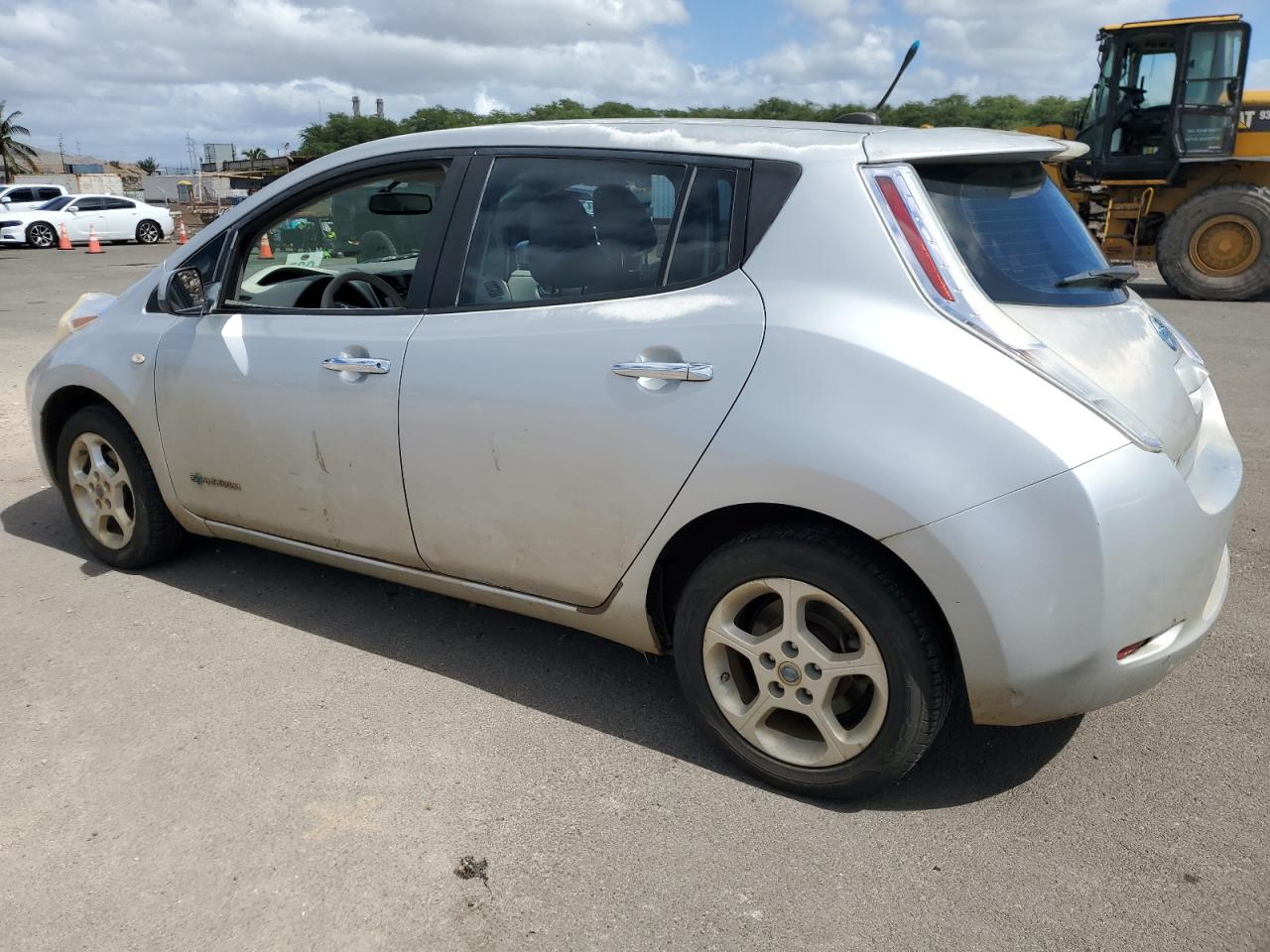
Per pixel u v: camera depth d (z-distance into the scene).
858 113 3.18
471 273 3.10
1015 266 2.64
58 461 4.25
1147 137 13.54
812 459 2.44
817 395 2.46
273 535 3.68
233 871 2.43
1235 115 12.82
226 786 2.75
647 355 2.70
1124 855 2.50
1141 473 2.35
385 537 3.31
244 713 3.12
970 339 2.41
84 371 3.96
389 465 3.19
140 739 2.98
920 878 2.42
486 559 3.10
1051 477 2.29
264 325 3.50
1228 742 2.99
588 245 2.91
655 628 2.94
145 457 3.96
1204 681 3.35
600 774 2.83
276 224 3.67
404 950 2.20
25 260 22.67
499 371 2.93
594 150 2.95
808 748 2.72
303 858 2.48
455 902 2.34
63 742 2.96
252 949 2.20
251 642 3.59
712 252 2.73
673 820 2.63
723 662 2.80
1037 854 2.51
